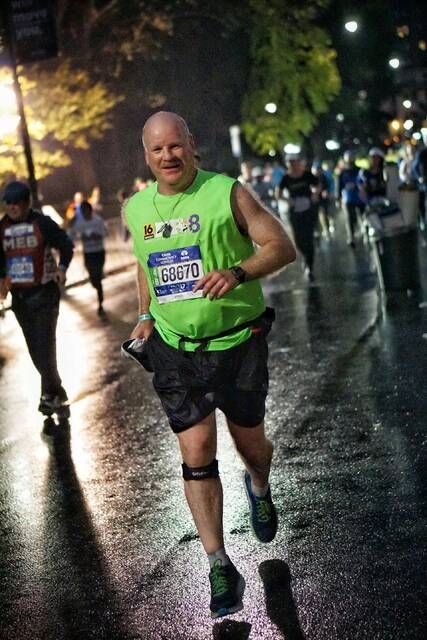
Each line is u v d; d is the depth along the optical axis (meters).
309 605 5.05
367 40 67.12
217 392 5.20
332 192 37.25
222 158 54.41
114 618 5.17
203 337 5.17
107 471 7.86
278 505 6.56
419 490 6.55
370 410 8.73
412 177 24.33
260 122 52.62
